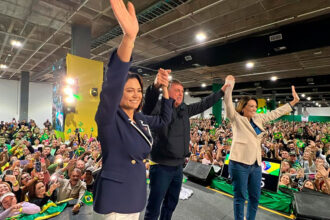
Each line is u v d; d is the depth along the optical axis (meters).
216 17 5.50
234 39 7.09
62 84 6.71
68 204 2.47
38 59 11.22
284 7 5.04
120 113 0.81
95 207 0.78
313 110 37.72
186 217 2.27
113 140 0.77
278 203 2.55
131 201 0.79
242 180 1.71
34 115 17.66
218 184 3.16
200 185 3.31
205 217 2.28
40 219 2.12
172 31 6.58
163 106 1.27
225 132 8.60
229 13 5.38
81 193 2.54
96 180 0.83
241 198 1.71
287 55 8.27
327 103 32.16
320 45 5.17
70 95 6.42
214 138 7.55
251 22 5.84
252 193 1.79
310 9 4.93
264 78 14.06
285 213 2.45
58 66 7.18
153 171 1.43
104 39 7.35
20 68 13.55
